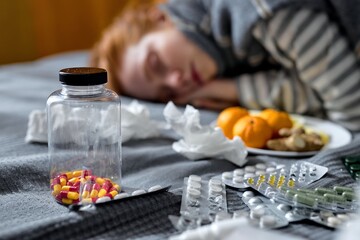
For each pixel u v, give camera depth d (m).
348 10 0.78
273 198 0.44
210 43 0.92
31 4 1.50
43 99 0.91
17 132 0.70
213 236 0.35
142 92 0.95
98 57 1.00
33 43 1.53
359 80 0.76
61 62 1.26
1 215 0.42
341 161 0.53
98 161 0.51
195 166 0.54
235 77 0.95
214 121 0.77
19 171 0.51
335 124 0.72
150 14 0.98
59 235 0.38
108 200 0.41
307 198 0.42
